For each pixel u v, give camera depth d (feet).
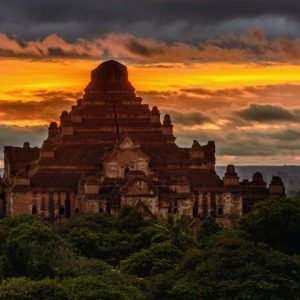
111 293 644.69
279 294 650.43
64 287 647.56
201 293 647.56
